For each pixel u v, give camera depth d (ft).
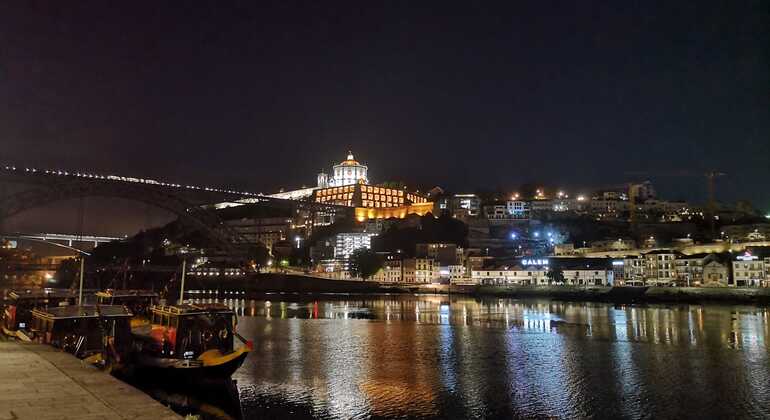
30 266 603.26
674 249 628.69
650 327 274.36
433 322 302.45
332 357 189.67
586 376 160.04
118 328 137.08
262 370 167.53
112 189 526.16
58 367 74.38
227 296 594.24
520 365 175.73
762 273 515.91
